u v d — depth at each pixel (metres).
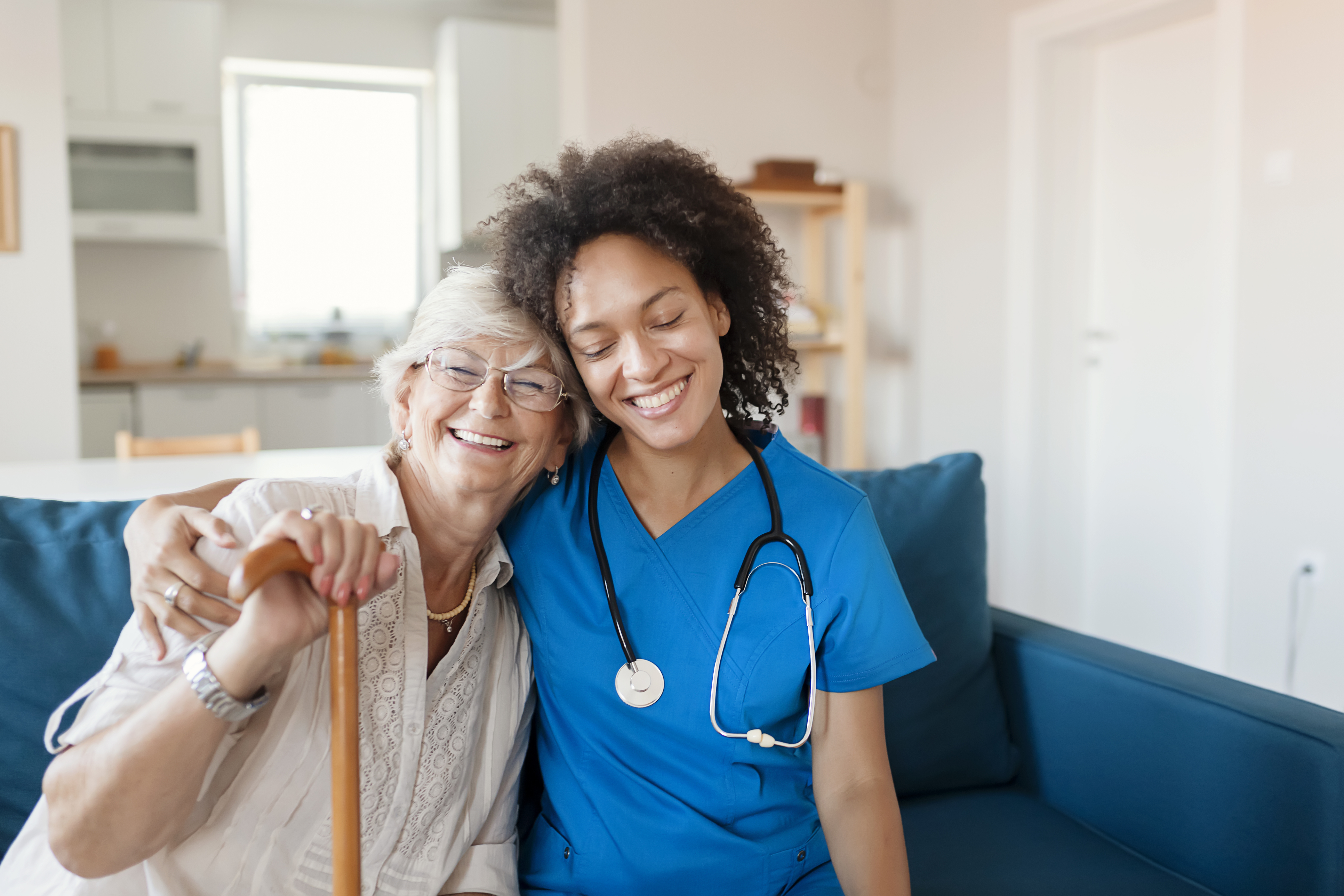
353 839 0.82
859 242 4.16
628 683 1.16
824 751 1.17
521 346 1.08
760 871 1.17
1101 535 3.93
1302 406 2.89
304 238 6.21
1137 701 1.45
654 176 1.13
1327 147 2.79
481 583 1.16
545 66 5.83
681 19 4.14
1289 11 2.88
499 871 1.20
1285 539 2.95
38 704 1.23
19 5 3.91
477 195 5.77
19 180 3.95
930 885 1.33
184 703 0.83
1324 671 2.85
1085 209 3.87
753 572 1.16
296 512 0.84
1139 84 3.66
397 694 1.05
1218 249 3.10
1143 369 3.71
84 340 5.63
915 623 1.18
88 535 1.31
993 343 4.03
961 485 1.67
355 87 6.22
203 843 0.98
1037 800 1.61
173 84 5.25
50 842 0.88
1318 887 1.22
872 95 4.50
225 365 5.93
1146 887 1.34
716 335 1.19
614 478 1.22
